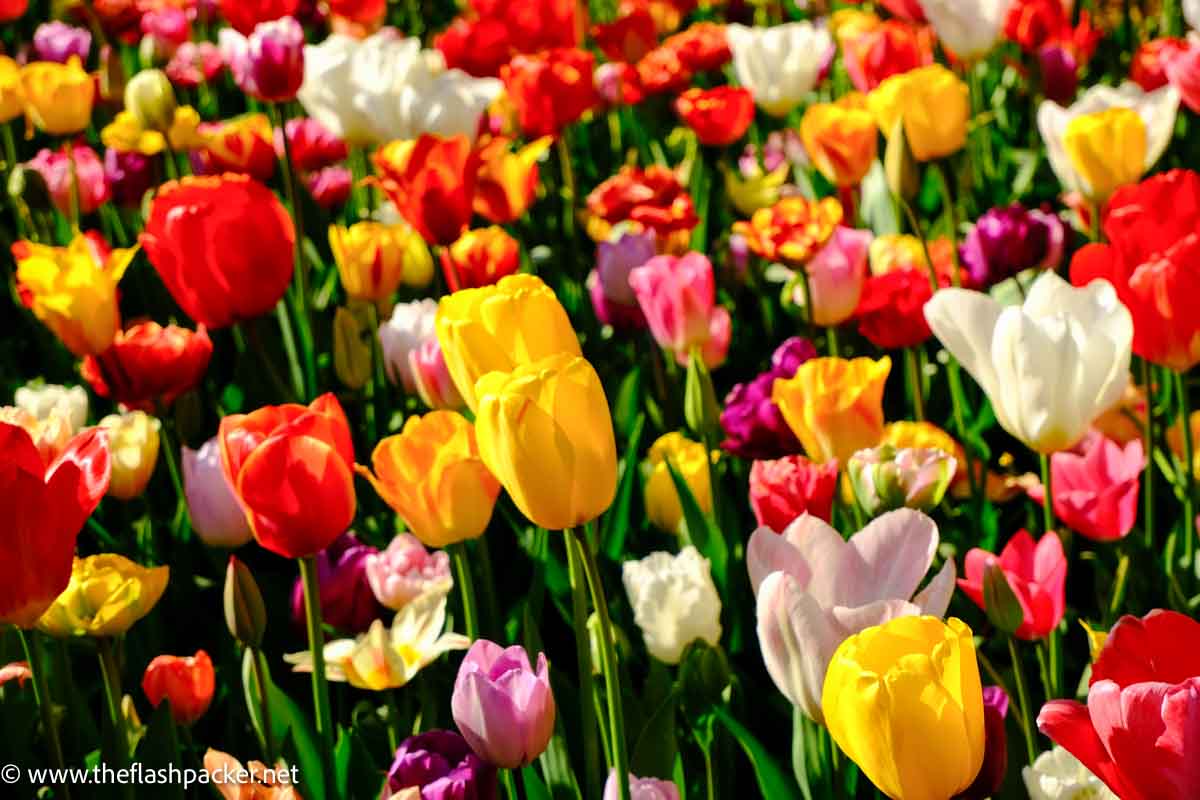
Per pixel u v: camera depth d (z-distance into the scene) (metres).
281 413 1.64
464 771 1.58
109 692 1.75
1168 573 1.84
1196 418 2.03
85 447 1.56
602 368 2.41
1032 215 2.35
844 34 3.21
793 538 1.51
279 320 2.70
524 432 1.47
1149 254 1.80
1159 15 4.23
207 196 2.00
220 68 3.91
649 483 1.97
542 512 1.49
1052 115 2.17
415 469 1.69
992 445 2.23
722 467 2.09
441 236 2.15
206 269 2.00
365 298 2.26
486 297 1.55
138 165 3.06
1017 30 3.17
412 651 1.76
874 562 1.51
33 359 2.92
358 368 2.16
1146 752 1.36
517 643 1.89
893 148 2.12
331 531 1.62
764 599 1.47
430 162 2.11
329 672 1.75
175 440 2.15
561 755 1.70
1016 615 1.64
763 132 3.65
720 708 1.67
